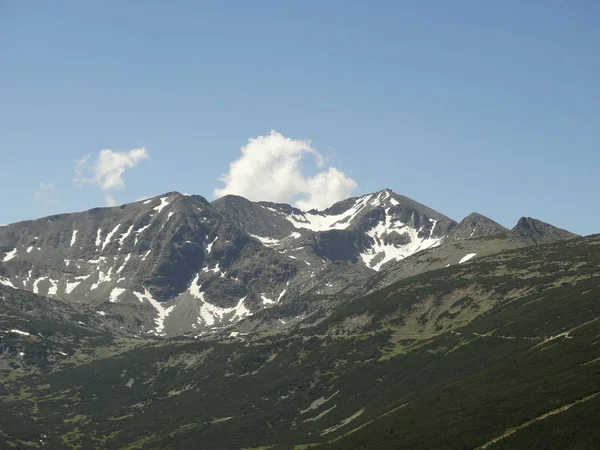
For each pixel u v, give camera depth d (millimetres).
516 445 169250
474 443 182125
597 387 190000
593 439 160500
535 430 174000
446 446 185500
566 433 166875
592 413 172125
